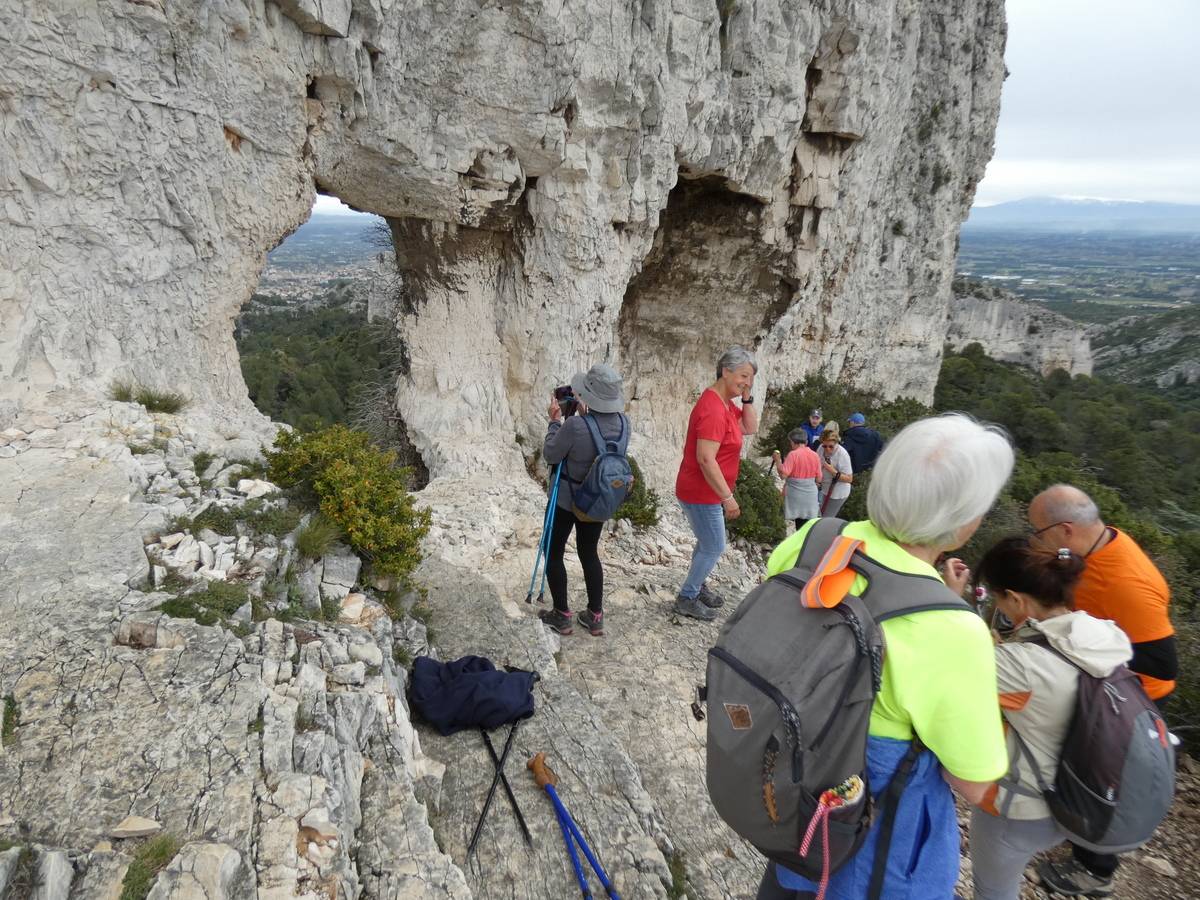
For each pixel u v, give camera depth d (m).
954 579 2.37
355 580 4.06
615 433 4.39
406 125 7.45
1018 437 38.47
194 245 5.96
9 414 4.36
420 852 2.40
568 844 2.93
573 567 6.26
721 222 12.94
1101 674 2.27
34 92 4.57
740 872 3.30
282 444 4.56
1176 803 4.43
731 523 9.93
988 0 23.03
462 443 9.49
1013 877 2.61
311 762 2.43
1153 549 9.20
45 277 4.79
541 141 8.39
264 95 6.21
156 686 2.60
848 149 13.38
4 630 2.76
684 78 9.48
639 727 4.23
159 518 3.57
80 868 1.92
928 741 1.54
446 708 3.51
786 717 1.49
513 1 7.29
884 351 24.69
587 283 9.89
